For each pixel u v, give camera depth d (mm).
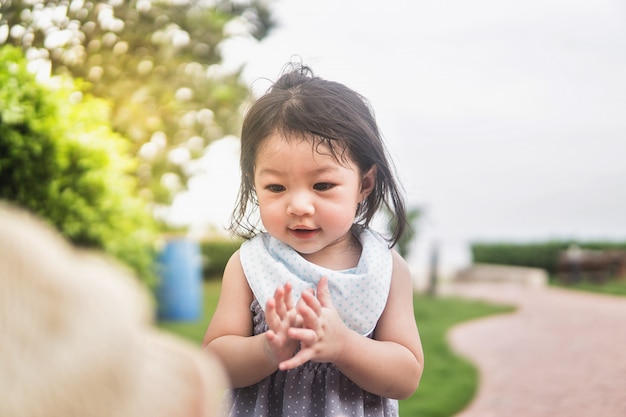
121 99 7672
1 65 5379
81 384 545
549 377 6500
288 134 1551
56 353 541
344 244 1726
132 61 7848
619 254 20188
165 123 8344
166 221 10250
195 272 9602
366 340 1512
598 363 7145
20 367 530
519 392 5906
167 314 9352
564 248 21469
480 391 5891
